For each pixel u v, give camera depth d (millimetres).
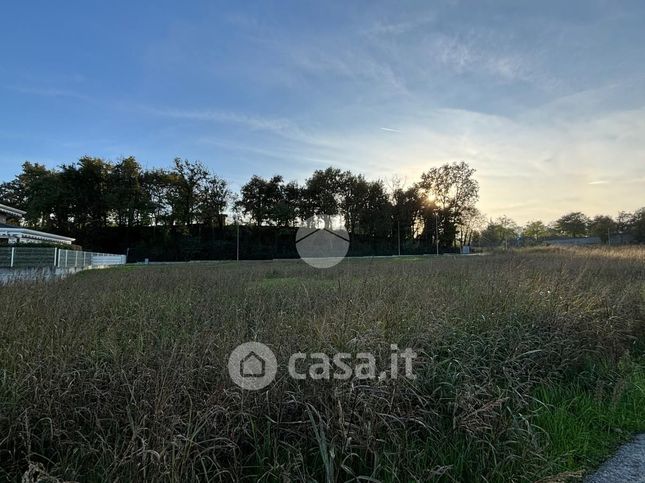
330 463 2139
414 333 3527
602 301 5480
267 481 2289
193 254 45312
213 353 2932
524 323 4414
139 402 2391
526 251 29422
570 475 2260
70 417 2520
